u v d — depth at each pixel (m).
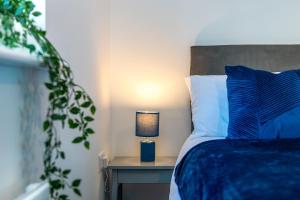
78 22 1.60
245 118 1.83
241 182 1.03
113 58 2.52
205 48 2.44
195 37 2.51
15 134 1.03
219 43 2.50
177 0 2.50
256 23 2.50
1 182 0.95
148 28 2.51
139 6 2.50
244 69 1.95
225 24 2.50
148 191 2.53
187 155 1.72
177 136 2.52
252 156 1.32
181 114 2.52
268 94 1.84
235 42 2.50
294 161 1.21
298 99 1.83
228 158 1.33
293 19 2.48
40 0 1.18
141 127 2.28
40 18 1.18
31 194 1.04
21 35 1.00
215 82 2.18
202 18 2.50
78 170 1.58
